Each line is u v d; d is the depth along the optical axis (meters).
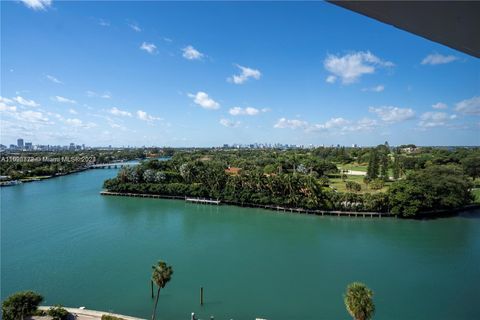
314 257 44.50
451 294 33.75
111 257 44.59
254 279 37.50
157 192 95.75
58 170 151.50
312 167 120.81
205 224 64.25
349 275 38.53
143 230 59.34
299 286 35.66
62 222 64.81
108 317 27.66
